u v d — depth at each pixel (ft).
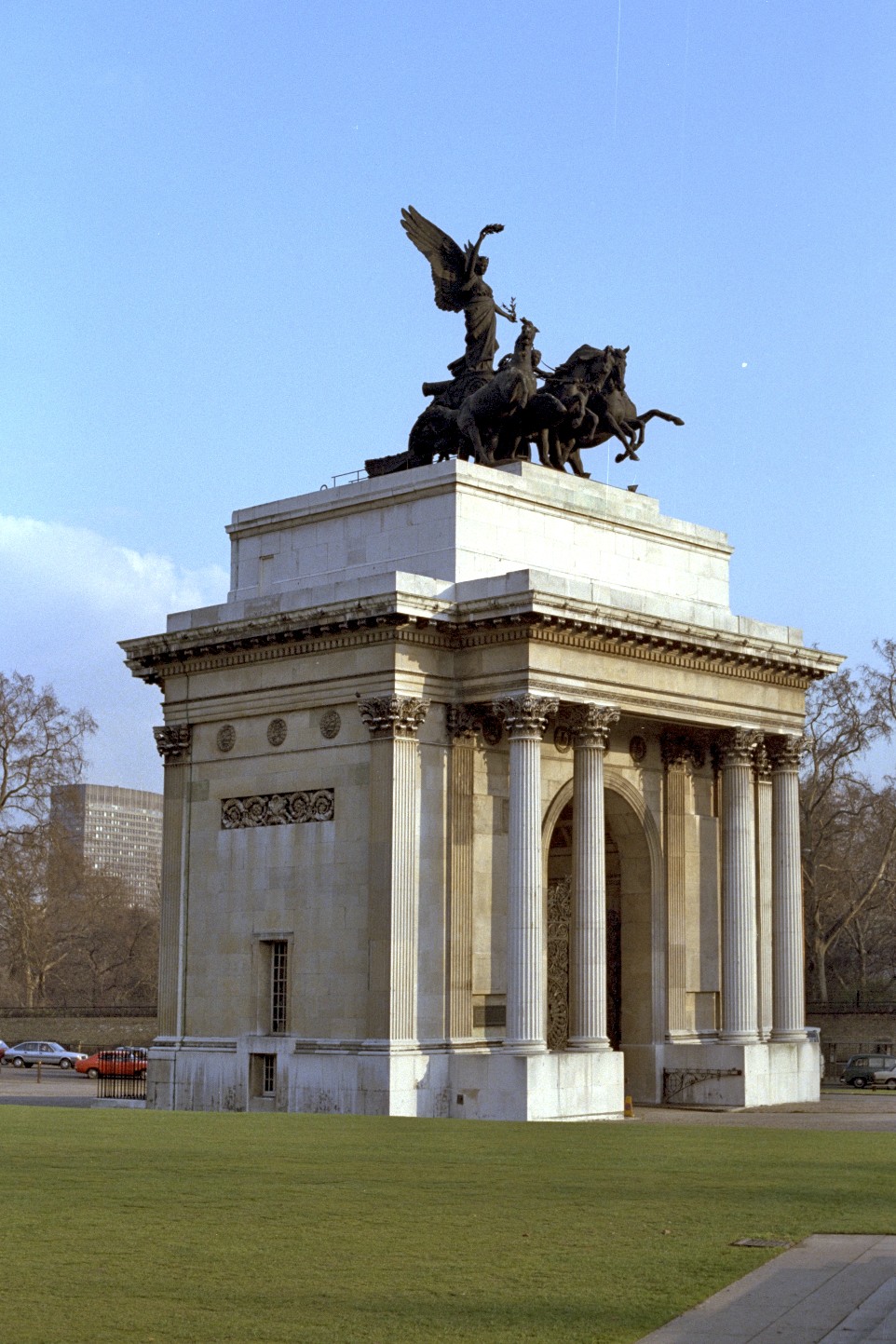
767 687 466.29
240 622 430.20
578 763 418.10
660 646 431.02
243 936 433.48
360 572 443.73
